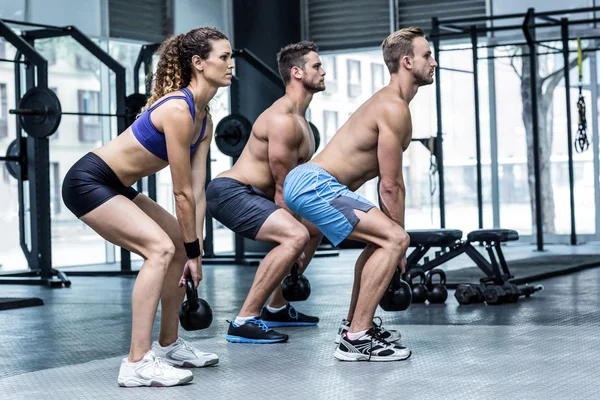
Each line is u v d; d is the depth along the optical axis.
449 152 12.41
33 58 7.45
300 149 4.36
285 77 4.39
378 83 12.56
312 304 5.71
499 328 4.36
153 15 10.95
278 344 4.05
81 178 3.21
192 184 3.39
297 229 4.07
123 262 8.83
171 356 3.49
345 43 12.40
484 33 12.09
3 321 5.31
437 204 12.45
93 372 3.49
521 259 9.05
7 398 3.05
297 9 12.00
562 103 11.96
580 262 8.43
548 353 3.61
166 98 3.19
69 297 6.72
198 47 3.26
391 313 5.08
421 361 3.50
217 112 12.00
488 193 12.37
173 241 3.40
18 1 9.61
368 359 3.54
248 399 2.91
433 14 12.11
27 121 7.48
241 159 4.38
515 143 12.19
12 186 9.70
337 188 3.66
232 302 6.08
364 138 3.68
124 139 3.25
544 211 12.10
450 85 12.38
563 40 10.55
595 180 11.82
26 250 8.80
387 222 3.56
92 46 8.23
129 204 3.22
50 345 4.32
